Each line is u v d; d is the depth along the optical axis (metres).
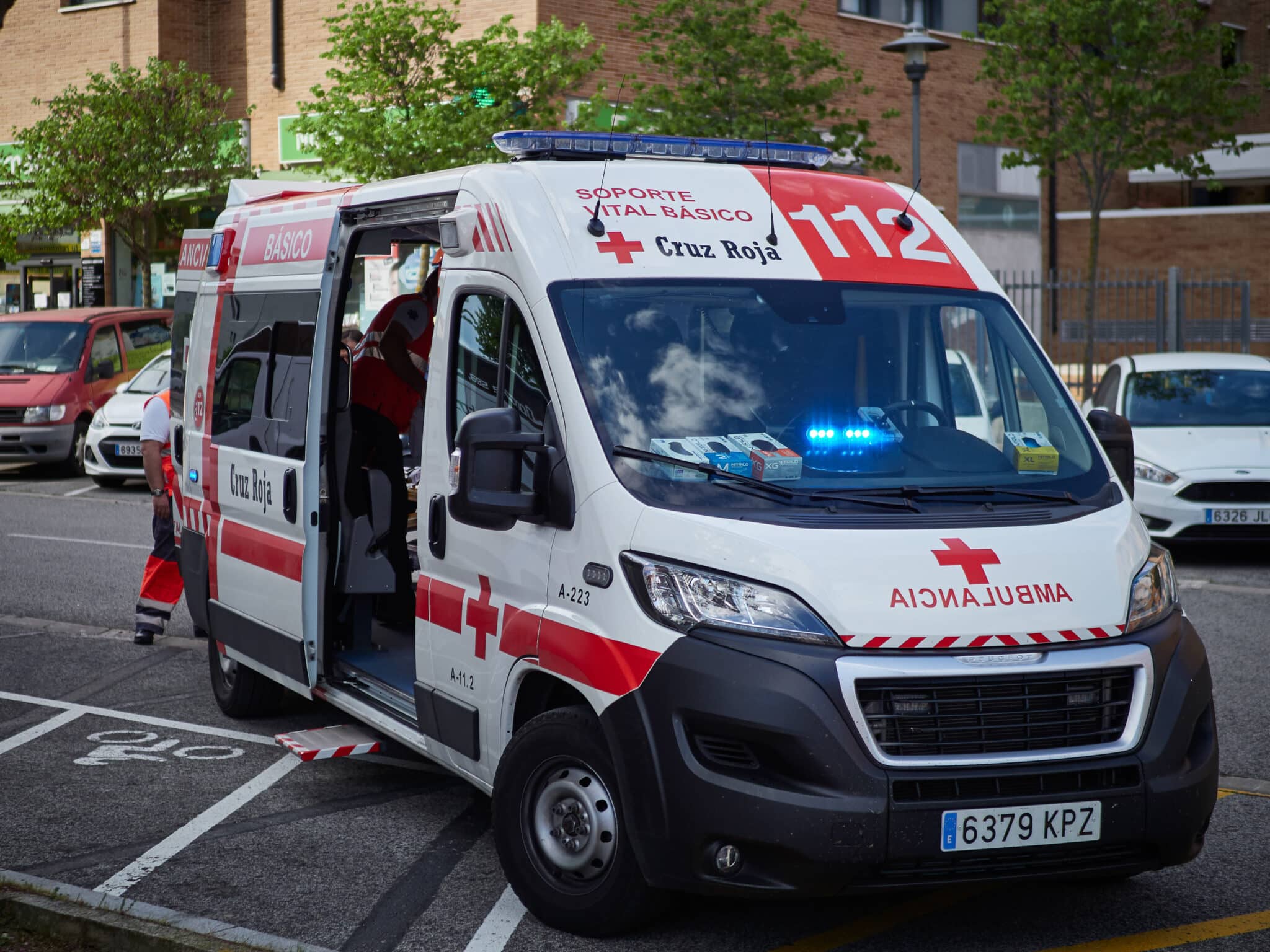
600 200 5.12
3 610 10.59
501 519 4.71
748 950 4.63
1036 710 4.25
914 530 4.45
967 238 29.77
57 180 23.41
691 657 4.23
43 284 30.16
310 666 6.45
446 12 18.69
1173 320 23.33
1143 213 31.48
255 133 26.41
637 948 4.63
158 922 4.64
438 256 7.32
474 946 4.67
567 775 4.71
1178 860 4.41
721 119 18.03
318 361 6.37
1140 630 4.44
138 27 26.95
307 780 6.56
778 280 5.14
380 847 5.64
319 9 25.47
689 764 4.20
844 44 26.72
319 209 6.61
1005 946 4.68
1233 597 10.67
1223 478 11.61
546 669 4.68
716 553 4.32
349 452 6.81
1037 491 4.80
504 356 5.08
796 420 4.81
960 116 29.20
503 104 18.30
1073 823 4.21
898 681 4.15
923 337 5.17
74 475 19.84
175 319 8.54
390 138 18.12
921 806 4.10
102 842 5.71
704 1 18.22
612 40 22.20
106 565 12.53
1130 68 20.23
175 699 8.07
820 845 4.06
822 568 4.26
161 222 26.44
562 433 4.71
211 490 7.57
